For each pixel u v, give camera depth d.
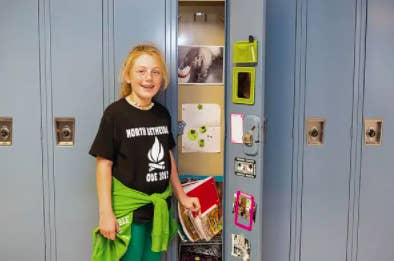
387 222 2.23
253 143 1.83
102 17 1.96
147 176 1.72
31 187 2.02
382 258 2.25
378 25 2.12
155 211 1.72
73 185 2.03
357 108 2.15
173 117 2.02
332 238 2.20
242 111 1.90
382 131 2.18
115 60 1.98
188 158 2.36
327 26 2.09
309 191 2.16
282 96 2.10
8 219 2.03
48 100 1.98
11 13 1.93
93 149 1.66
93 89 1.99
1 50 1.95
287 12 2.06
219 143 2.33
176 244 2.06
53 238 2.05
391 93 2.17
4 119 1.98
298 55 2.09
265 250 2.17
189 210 2.04
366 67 2.13
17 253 2.04
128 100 1.75
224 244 2.09
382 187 2.21
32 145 2.00
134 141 1.70
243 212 1.93
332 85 2.12
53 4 1.94
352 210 2.20
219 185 2.36
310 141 2.15
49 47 1.96
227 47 1.98
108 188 1.67
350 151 2.17
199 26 2.29
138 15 1.97
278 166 2.13
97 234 1.74
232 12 1.94
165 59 1.99
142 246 1.78
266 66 2.08
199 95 2.31
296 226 2.17
